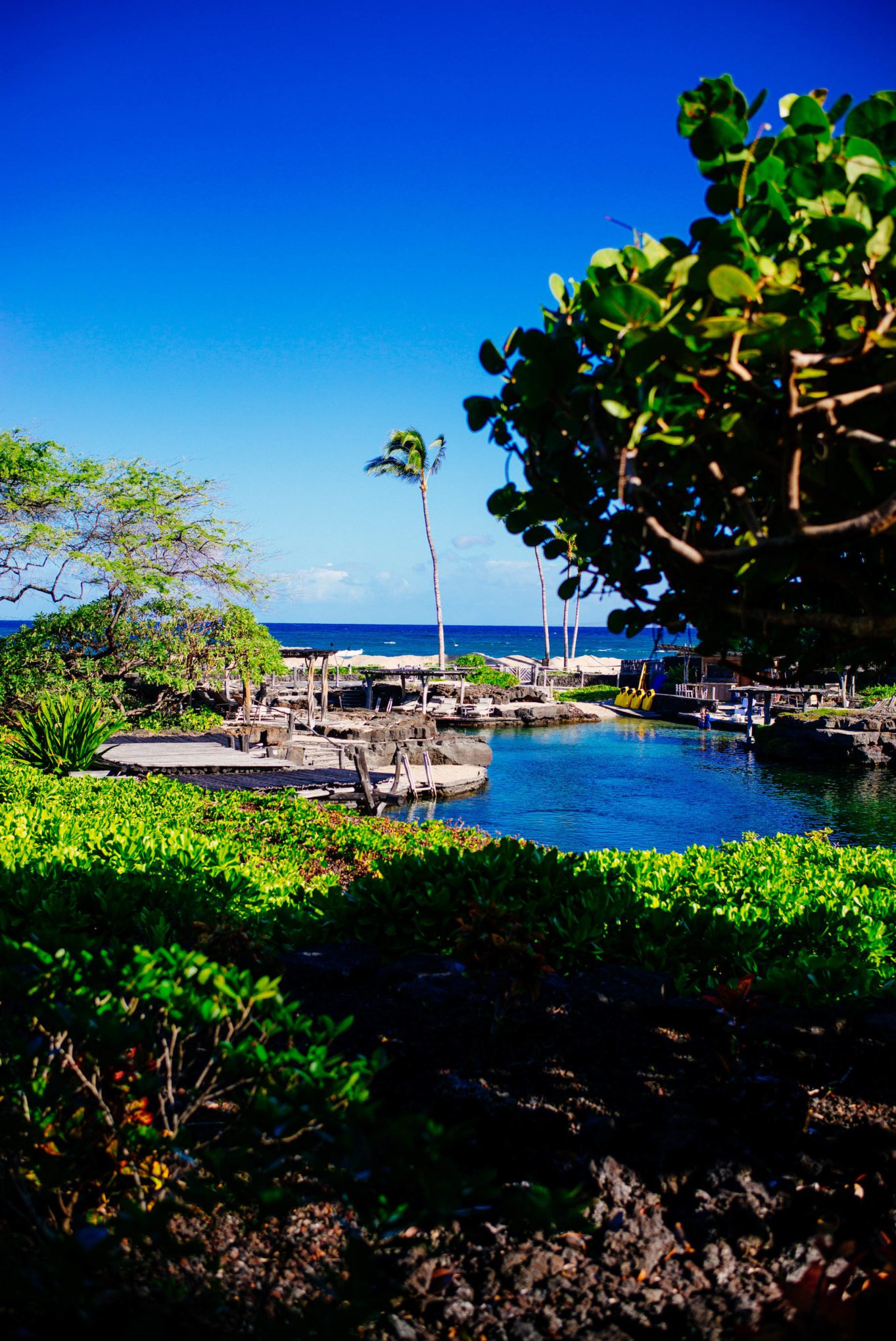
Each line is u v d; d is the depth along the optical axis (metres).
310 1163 2.22
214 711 30.84
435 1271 2.65
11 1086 2.50
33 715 22.09
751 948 4.93
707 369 2.17
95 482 23.03
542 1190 2.16
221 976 2.65
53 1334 1.93
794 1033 4.00
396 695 46.41
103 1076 2.54
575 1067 3.73
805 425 2.24
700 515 2.62
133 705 27.77
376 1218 2.21
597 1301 2.54
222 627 26.77
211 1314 2.21
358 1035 3.88
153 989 2.64
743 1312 2.47
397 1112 3.34
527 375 2.33
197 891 5.47
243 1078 2.64
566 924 4.98
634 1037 4.01
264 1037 2.73
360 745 26.53
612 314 1.99
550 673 59.62
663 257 2.17
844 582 2.45
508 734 37.50
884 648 2.99
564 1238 2.82
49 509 22.72
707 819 19.62
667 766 28.31
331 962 4.48
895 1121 3.48
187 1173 2.42
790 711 36.25
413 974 4.43
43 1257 2.11
